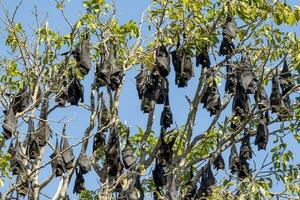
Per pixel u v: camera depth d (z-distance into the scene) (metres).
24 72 32.50
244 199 28.42
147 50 35.31
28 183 29.95
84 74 32.69
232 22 34.81
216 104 34.50
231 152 36.03
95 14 32.78
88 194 34.62
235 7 34.66
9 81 32.78
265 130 35.16
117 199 32.62
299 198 30.00
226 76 35.41
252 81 34.38
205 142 38.28
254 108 34.22
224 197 29.20
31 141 32.03
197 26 34.81
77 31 31.97
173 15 34.28
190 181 33.66
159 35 34.34
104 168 33.72
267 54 35.44
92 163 33.94
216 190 29.36
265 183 29.86
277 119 35.72
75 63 32.91
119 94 33.62
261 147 35.22
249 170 35.66
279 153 35.56
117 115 33.62
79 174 34.81
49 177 31.61
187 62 34.94
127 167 33.66
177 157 34.69
